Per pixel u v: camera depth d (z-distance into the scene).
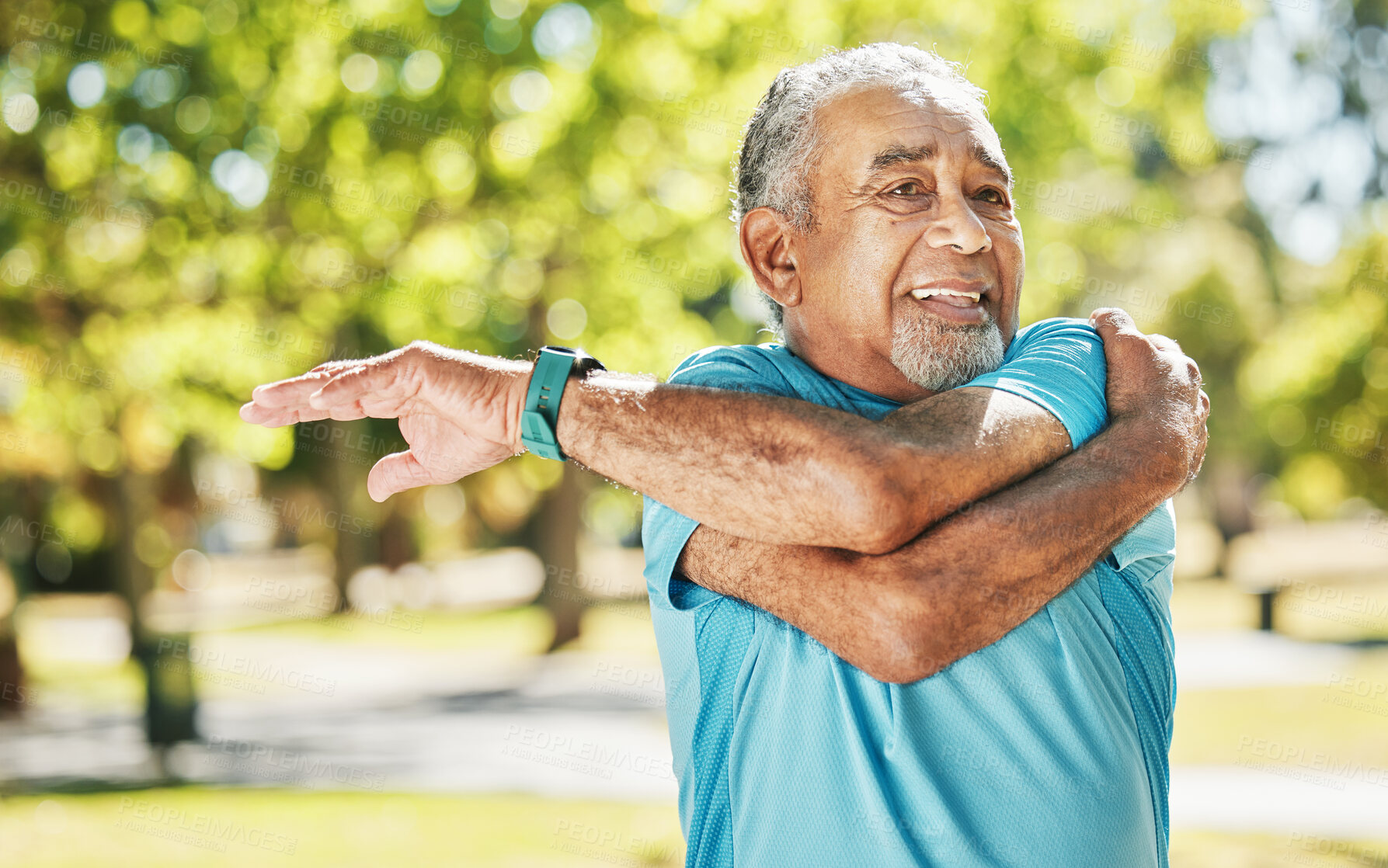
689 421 1.62
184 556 25.00
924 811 1.65
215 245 9.98
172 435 13.11
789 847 1.70
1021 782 1.67
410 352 1.74
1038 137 12.07
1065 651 1.71
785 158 1.98
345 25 9.41
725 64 9.88
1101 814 1.69
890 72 1.95
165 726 14.97
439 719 18.20
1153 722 1.84
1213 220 24.53
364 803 10.79
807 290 1.98
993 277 1.93
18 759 15.18
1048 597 1.65
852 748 1.67
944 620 1.60
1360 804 9.72
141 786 12.25
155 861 8.51
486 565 60.19
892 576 1.61
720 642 1.78
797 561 1.66
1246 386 25.53
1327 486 21.52
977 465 1.63
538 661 25.91
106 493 15.86
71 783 12.79
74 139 9.29
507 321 11.09
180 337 11.30
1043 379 1.76
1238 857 8.05
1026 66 11.91
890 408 1.92
